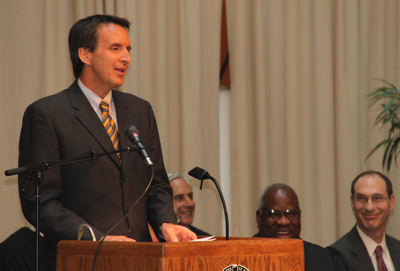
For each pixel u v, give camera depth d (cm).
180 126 979
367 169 1041
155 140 515
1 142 906
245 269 356
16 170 428
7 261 662
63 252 379
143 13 970
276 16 1020
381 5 1055
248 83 1011
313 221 1011
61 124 471
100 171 467
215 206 977
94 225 457
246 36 1005
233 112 1000
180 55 974
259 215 804
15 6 924
